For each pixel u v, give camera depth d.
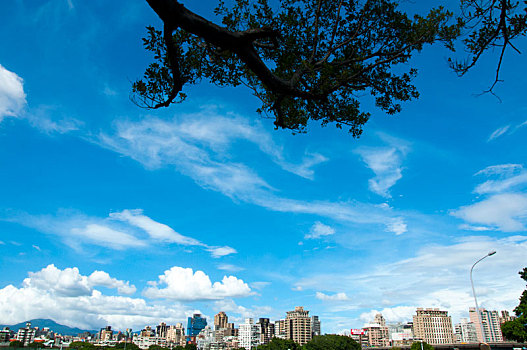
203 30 5.65
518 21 7.62
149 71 8.48
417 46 9.17
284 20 8.67
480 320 35.66
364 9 8.98
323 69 7.82
